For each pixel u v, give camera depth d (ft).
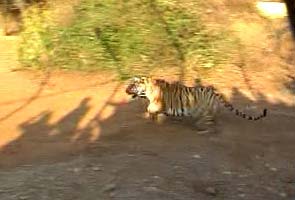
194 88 36.88
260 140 35.76
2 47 60.29
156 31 51.08
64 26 51.39
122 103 42.19
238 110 40.24
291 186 30.25
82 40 50.37
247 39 55.72
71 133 36.17
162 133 35.88
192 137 35.40
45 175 29.43
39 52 51.13
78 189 27.86
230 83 48.08
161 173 29.94
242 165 32.07
